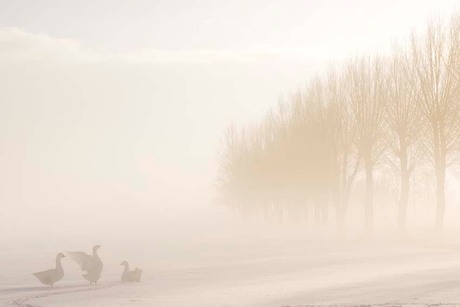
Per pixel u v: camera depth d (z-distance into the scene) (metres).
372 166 93.75
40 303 34.44
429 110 81.25
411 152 89.12
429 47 83.19
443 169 80.81
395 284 34.81
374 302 27.98
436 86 81.50
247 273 48.25
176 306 29.75
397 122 87.19
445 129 81.56
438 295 29.17
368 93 94.56
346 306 27.03
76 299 35.41
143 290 38.75
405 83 87.50
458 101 80.81
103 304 32.03
